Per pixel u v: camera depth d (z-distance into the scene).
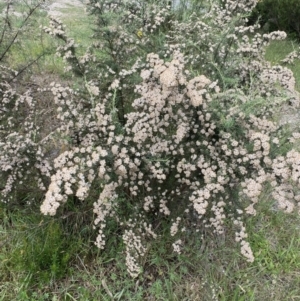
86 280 2.70
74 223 2.95
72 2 6.67
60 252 2.72
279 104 3.11
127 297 2.65
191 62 3.02
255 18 7.21
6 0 3.68
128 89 2.99
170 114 2.52
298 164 2.23
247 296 2.66
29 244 2.75
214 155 2.56
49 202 2.23
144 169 2.63
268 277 2.84
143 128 2.48
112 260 2.83
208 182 2.45
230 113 2.46
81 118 2.67
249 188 2.33
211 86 2.44
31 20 3.79
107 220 2.81
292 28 7.19
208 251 2.88
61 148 3.10
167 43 3.28
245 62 3.36
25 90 3.88
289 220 3.27
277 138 2.48
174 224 2.64
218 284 2.69
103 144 2.60
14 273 2.68
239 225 2.62
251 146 2.49
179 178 2.68
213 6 3.74
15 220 3.00
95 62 3.01
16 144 2.82
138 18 3.34
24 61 4.30
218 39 3.24
